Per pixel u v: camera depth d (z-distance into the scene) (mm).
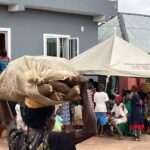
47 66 2613
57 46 16922
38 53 16188
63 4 16266
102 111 13344
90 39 18281
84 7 17125
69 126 12102
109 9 18312
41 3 15484
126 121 13523
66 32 17250
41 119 2635
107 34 24938
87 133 2574
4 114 2922
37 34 16125
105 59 14039
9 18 15086
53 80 2545
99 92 13430
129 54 14398
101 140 12883
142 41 24281
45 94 2516
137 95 13172
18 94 2629
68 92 2543
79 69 14070
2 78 2717
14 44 15328
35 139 2635
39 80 2516
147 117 14547
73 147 2578
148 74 13766
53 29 16719
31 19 15867
